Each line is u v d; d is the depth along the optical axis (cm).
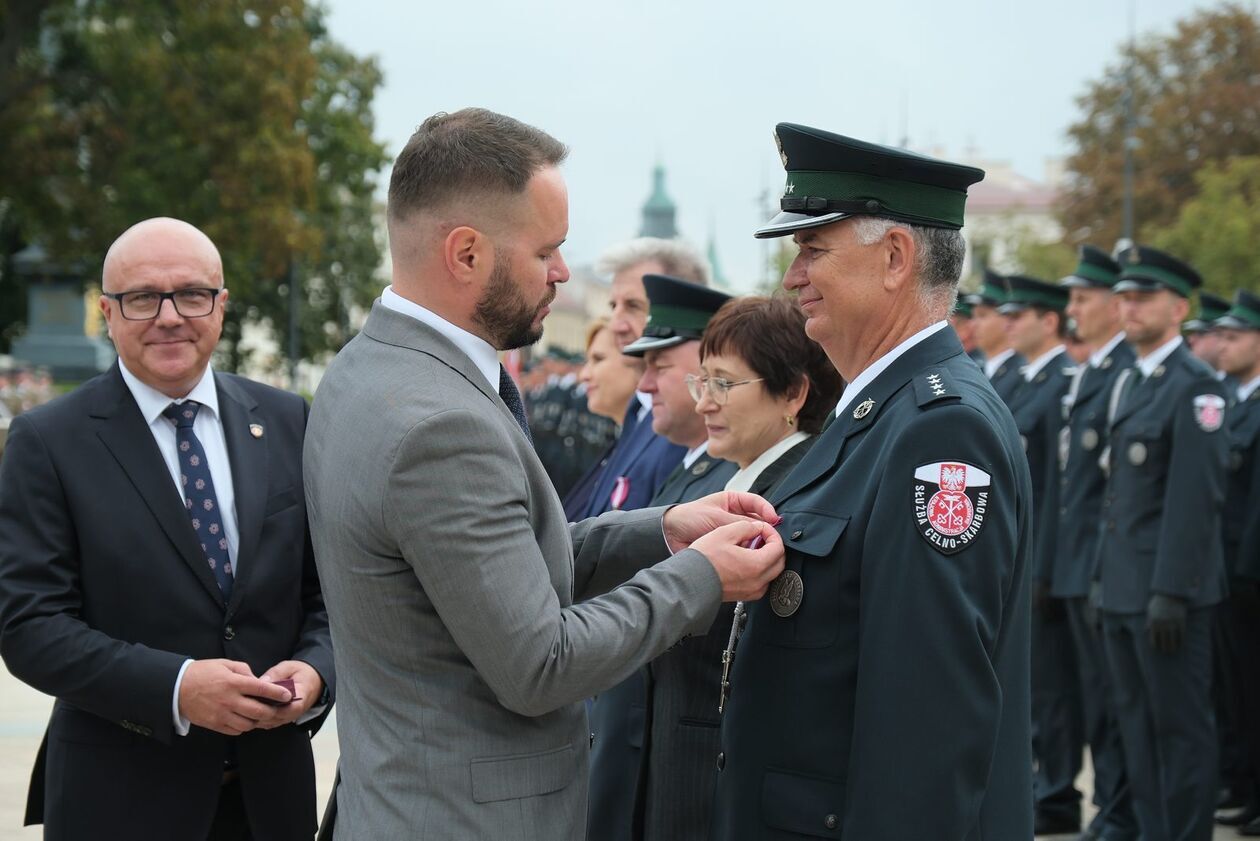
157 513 310
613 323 484
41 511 304
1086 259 634
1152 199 3425
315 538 237
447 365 232
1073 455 613
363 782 228
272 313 4069
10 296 3512
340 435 231
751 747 239
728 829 240
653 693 300
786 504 250
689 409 381
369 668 230
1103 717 582
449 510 219
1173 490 514
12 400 2103
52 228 2458
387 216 244
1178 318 551
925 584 216
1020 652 236
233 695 290
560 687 221
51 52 2606
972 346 909
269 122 2339
